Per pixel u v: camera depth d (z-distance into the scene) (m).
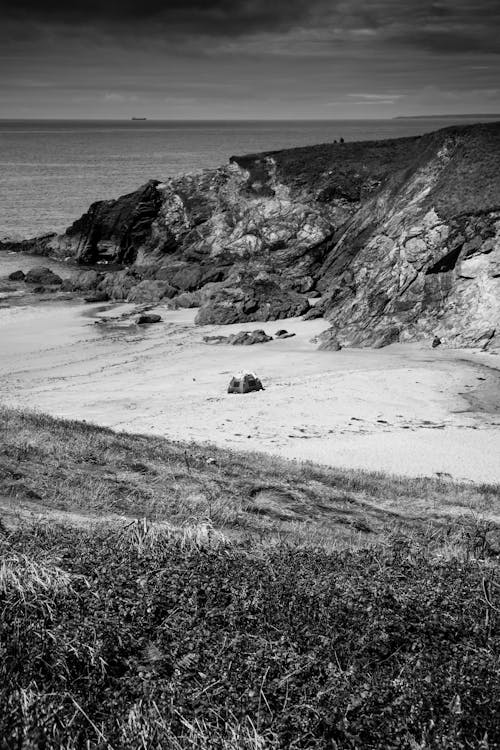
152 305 86.88
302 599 8.43
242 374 50.28
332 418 43.44
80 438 21.84
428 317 69.62
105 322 78.06
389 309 71.94
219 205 110.75
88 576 8.77
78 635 7.19
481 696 6.47
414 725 6.14
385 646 7.54
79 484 16.80
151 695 6.36
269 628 7.80
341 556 10.88
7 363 61.28
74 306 86.25
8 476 16.12
